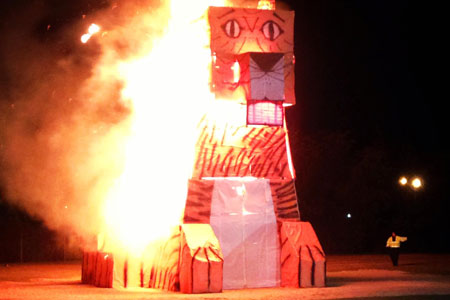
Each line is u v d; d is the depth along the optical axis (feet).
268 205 64.28
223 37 62.54
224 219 62.23
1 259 125.08
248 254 62.49
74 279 76.13
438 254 131.95
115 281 63.87
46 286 65.41
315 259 61.77
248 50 63.36
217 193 62.49
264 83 61.16
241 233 62.59
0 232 125.90
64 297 54.19
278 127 65.72
